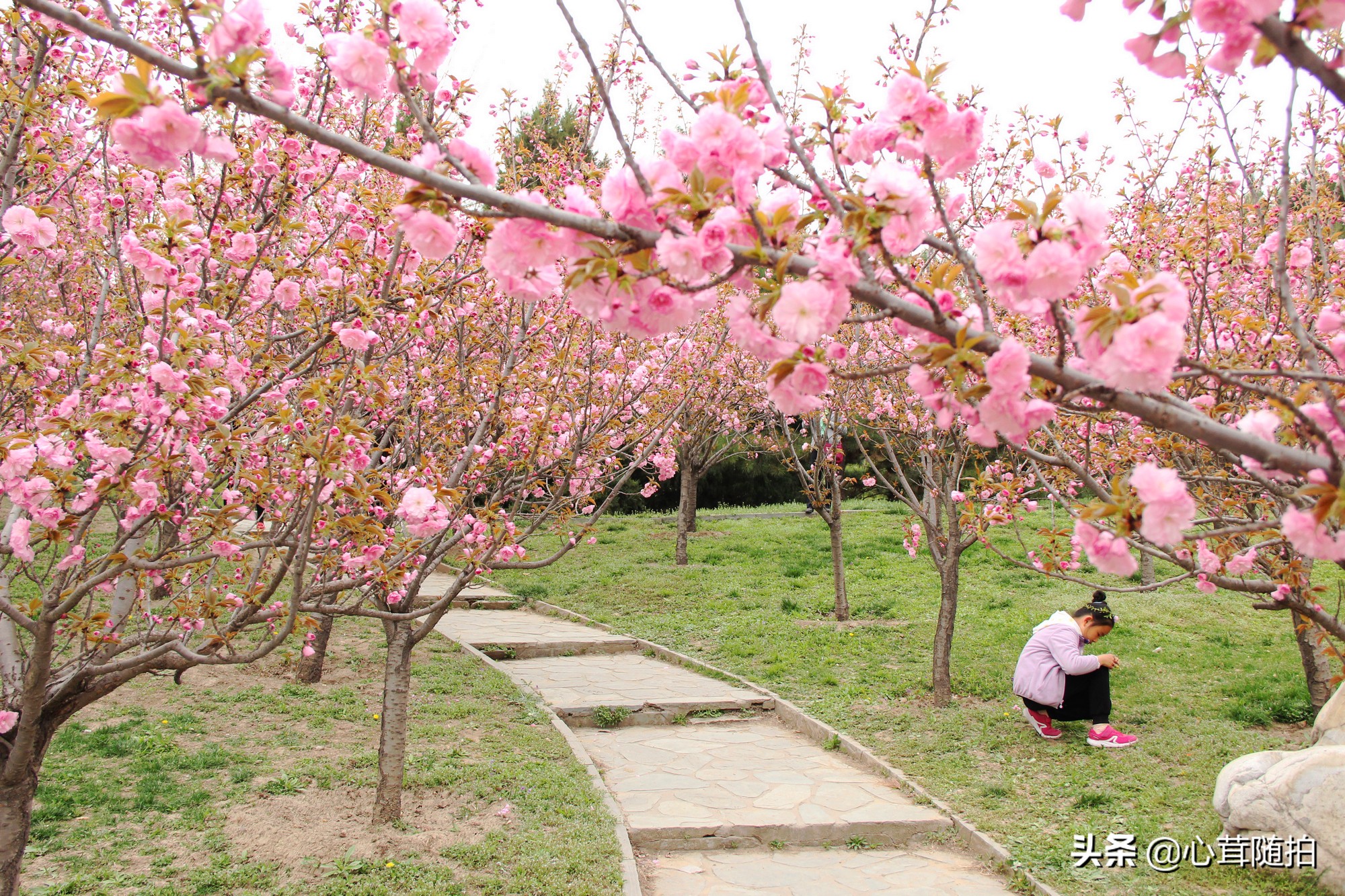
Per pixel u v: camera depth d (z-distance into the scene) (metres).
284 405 3.99
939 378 2.11
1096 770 6.16
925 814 5.63
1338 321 2.36
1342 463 1.68
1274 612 10.13
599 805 5.51
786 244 1.90
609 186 1.92
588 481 5.98
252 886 4.28
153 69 1.73
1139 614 10.25
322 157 4.17
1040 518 15.94
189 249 3.31
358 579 4.09
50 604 3.00
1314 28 1.56
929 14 3.94
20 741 3.23
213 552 3.29
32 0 1.63
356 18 4.59
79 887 4.14
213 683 7.59
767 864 5.18
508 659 9.68
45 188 4.48
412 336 4.62
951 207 3.46
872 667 8.85
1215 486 4.36
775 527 18.03
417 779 5.69
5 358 3.62
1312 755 4.70
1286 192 2.43
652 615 11.47
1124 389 1.68
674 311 1.97
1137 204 6.64
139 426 3.20
